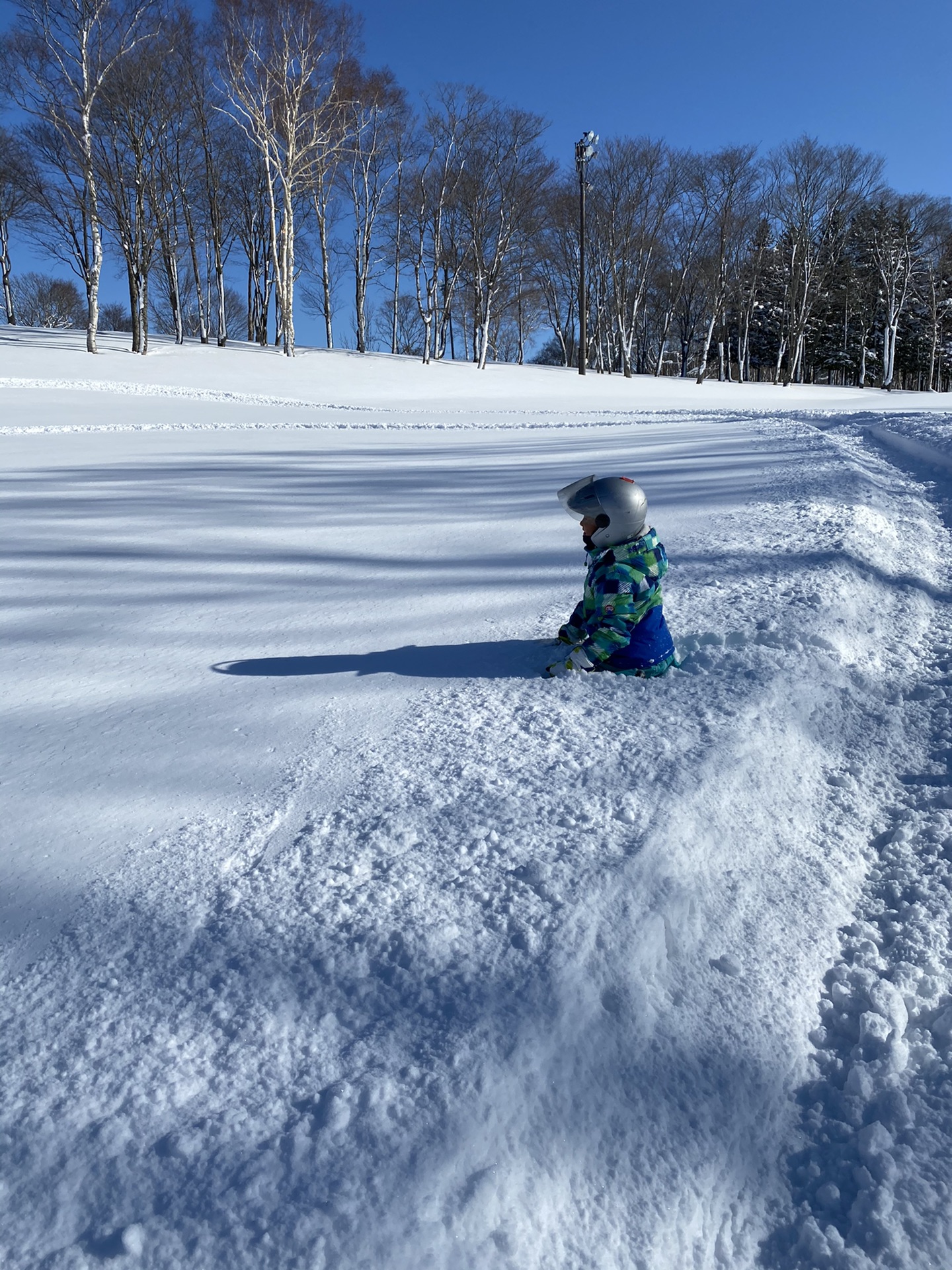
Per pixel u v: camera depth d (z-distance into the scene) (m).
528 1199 1.22
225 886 1.82
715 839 2.12
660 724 2.63
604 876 1.83
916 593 4.41
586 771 2.32
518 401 31.81
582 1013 1.51
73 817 2.08
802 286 60.50
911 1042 1.67
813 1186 1.40
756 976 1.77
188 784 2.26
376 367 41.09
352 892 1.79
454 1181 1.20
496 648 3.38
